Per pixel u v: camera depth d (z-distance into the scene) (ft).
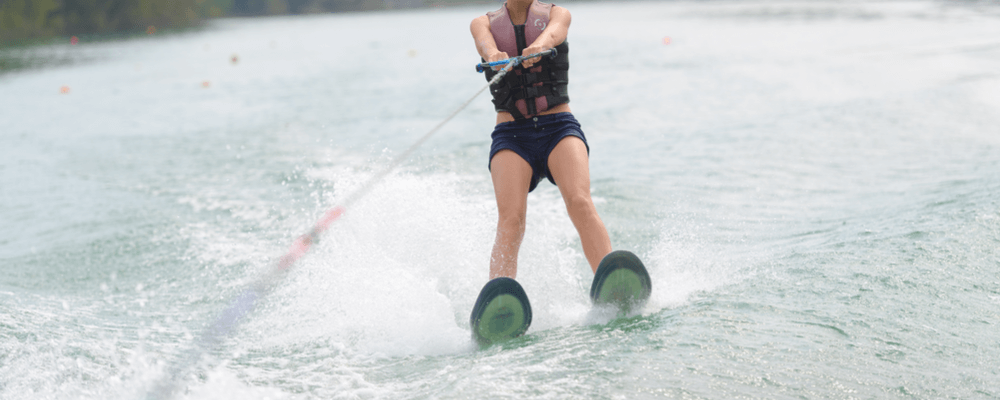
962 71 153.99
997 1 480.23
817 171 75.41
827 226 54.39
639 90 152.56
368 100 160.25
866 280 37.81
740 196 67.46
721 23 392.06
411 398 27.99
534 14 41.11
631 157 88.33
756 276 40.52
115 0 605.31
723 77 167.84
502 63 38.04
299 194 76.79
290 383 31.04
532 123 40.24
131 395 30.14
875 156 79.97
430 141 103.65
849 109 112.37
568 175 39.63
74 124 147.02
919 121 98.89
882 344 30.32
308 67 259.19
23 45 472.03
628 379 27.86
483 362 31.09
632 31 362.53
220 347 36.42
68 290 51.03
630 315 36.40
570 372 28.84
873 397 26.23
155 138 123.75
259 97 178.09
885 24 316.81
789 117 109.60
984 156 74.64
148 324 42.32
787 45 243.19
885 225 49.57
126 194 80.89
